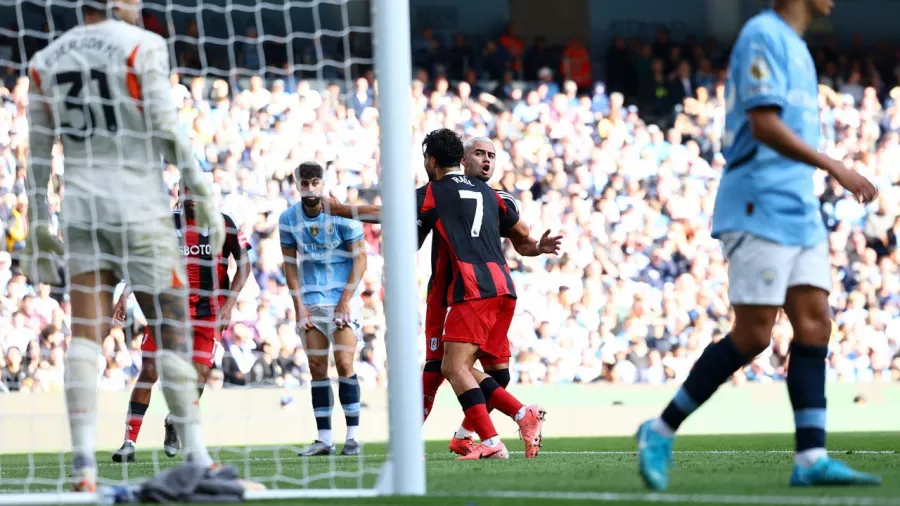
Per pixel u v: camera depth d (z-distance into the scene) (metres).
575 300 41.38
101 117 10.48
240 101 39.88
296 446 24.09
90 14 10.83
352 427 19.58
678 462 14.63
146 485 9.59
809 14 10.16
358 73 44.94
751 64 9.62
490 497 9.45
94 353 10.53
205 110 39.12
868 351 43.09
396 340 10.16
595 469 13.16
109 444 27.03
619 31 53.72
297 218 19.55
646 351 40.44
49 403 30.06
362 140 40.97
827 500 8.62
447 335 16.03
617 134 46.97
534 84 49.78
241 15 44.34
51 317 32.53
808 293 9.86
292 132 39.84
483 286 15.84
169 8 17.91
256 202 37.97
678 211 45.59
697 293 42.66
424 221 16.00
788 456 16.48
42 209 10.94
